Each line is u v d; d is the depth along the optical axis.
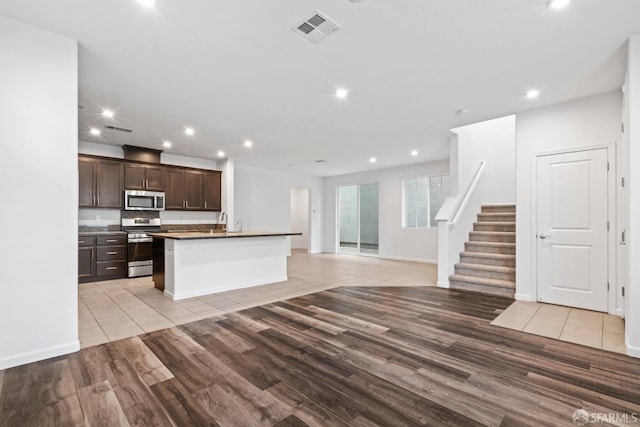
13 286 2.15
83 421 1.63
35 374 2.08
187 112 3.96
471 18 2.09
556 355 2.41
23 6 1.99
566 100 3.59
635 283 2.39
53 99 2.29
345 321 3.20
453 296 4.21
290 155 6.64
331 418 1.66
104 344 2.59
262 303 3.87
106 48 2.48
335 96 3.45
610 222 3.39
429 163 7.43
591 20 2.12
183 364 2.25
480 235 5.30
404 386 1.97
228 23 2.16
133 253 5.47
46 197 2.26
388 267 6.77
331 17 2.09
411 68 2.81
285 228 8.92
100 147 5.61
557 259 3.74
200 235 4.35
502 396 1.87
